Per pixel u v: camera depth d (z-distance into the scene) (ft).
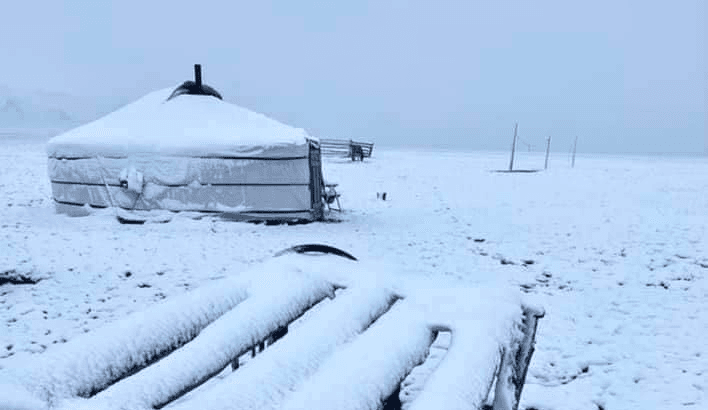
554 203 55.36
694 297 21.67
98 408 4.19
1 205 44.06
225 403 4.50
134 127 37.88
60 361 4.56
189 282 22.21
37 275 22.68
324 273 8.00
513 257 29.25
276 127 39.65
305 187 37.29
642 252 30.68
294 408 4.39
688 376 13.96
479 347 5.81
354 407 4.59
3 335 16.20
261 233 33.47
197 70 43.34
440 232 36.73
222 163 35.47
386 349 5.65
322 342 5.82
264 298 6.76
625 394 13.00
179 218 35.53
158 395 4.75
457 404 4.74
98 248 27.94
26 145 171.53
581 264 27.73
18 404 3.82
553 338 16.70
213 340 5.66
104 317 17.98
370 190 66.08
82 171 36.88
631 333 17.29
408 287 7.75
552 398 12.69
